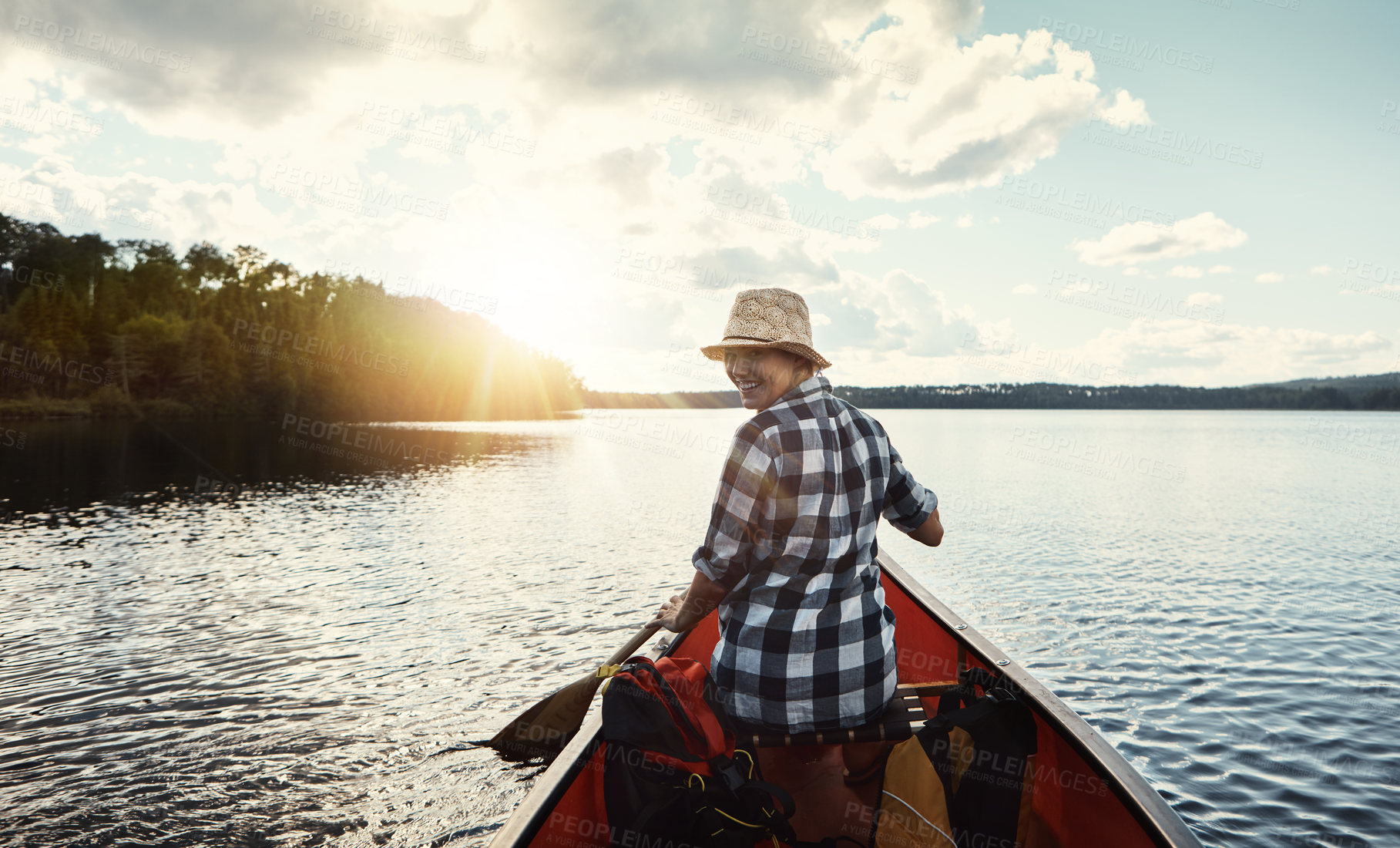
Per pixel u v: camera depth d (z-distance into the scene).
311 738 4.89
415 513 16.19
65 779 4.36
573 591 9.04
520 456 35.41
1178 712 5.50
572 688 4.32
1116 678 6.20
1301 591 9.35
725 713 1.77
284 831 3.83
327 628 7.42
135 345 64.50
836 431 1.68
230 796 4.17
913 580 3.68
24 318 61.16
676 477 25.92
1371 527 14.93
